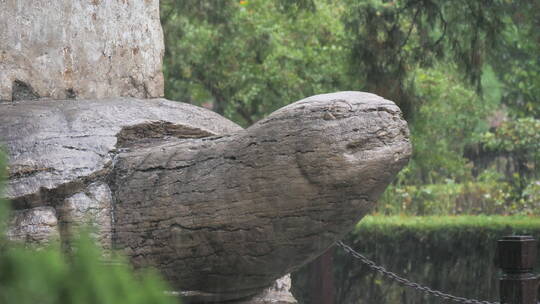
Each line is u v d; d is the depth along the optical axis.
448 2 17.56
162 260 6.80
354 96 6.31
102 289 2.87
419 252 18.75
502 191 28.98
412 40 20.30
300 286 16.88
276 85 23.95
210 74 24.11
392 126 6.23
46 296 2.78
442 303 18.53
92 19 8.55
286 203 6.28
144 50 9.05
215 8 22.31
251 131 6.45
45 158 6.75
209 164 6.62
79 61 8.41
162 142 7.55
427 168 28.81
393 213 26.72
